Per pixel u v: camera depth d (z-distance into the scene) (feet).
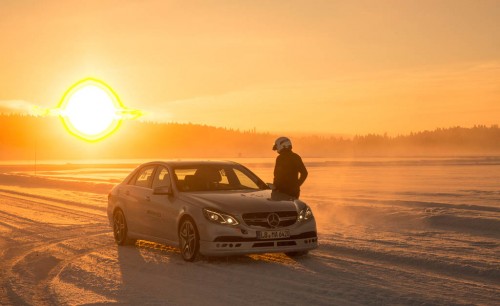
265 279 28.32
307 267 31.22
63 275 30.17
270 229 31.73
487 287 26.35
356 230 45.37
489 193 91.66
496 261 31.58
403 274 29.25
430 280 27.81
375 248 35.60
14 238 43.45
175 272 30.37
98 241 41.68
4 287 27.78
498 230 44.42
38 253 37.06
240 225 31.50
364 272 29.81
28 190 98.84
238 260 33.45
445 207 62.18
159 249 37.96
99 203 71.41
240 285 27.09
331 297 24.54
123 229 39.40
